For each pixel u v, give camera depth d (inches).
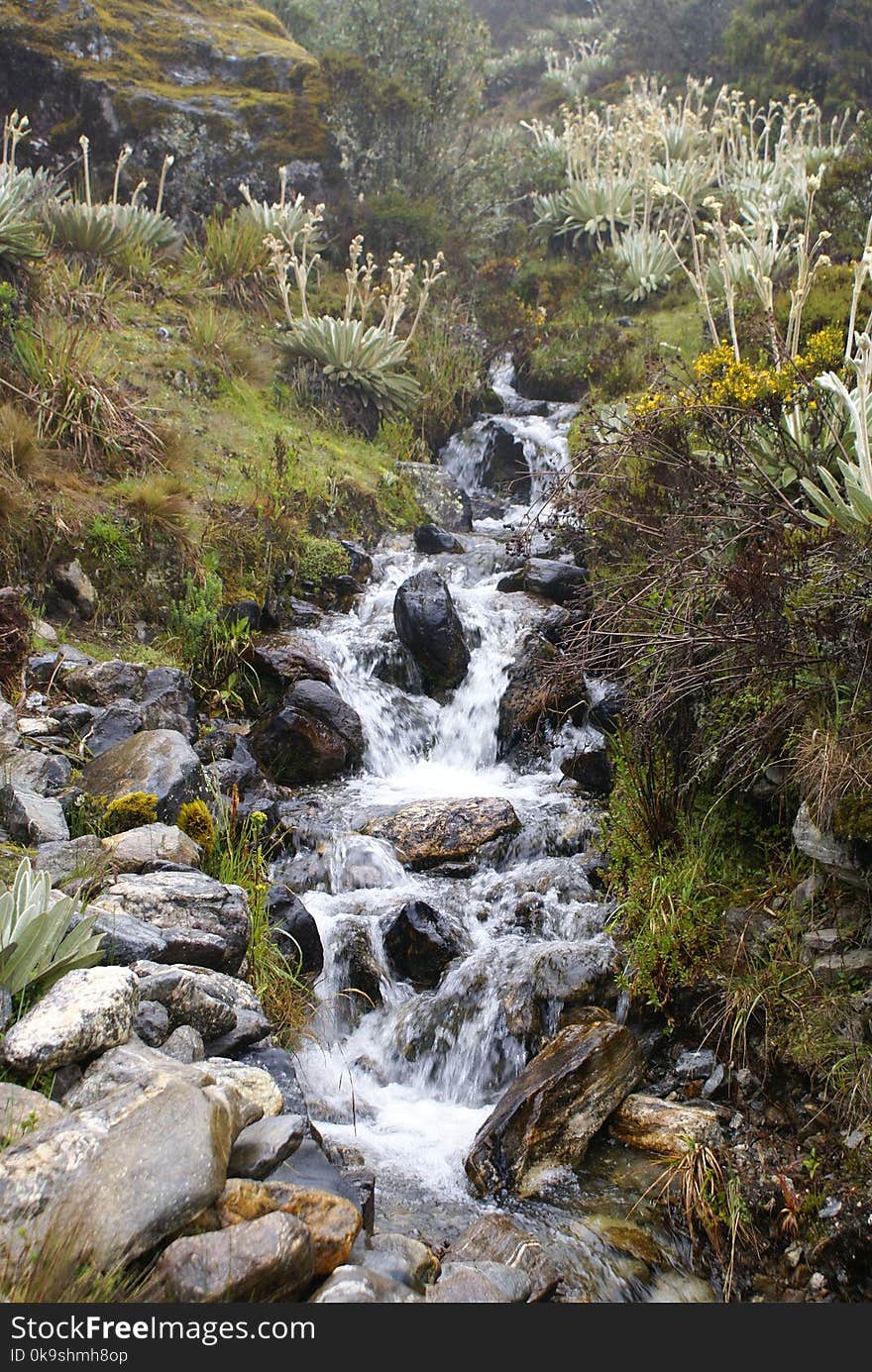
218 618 274.8
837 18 679.1
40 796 179.2
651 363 327.3
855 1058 154.6
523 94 970.1
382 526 356.2
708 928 182.4
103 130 463.5
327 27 710.5
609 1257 135.6
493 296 520.4
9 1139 103.5
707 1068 167.5
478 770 268.5
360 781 251.3
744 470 221.1
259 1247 96.0
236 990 150.2
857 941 169.6
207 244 445.1
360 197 522.9
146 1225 95.7
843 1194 143.1
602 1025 169.8
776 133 666.2
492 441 418.3
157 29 504.7
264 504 314.3
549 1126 154.7
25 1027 116.0
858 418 187.9
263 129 501.0
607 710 251.6
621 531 257.3
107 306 367.6
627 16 906.7
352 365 406.6
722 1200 144.3
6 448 265.9
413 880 212.2
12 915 127.0
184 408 345.7
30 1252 91.6
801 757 172.9
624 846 210.1
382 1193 144.9
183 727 230.1
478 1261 126.1
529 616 291.3
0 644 219.9
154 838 173.3
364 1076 174.6
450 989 183.2
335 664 273.6
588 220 565.6
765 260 405.1
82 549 264.2
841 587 178.4
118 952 139.6
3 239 317.1
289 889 203.6
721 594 187.9
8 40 450.3
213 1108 108.2
